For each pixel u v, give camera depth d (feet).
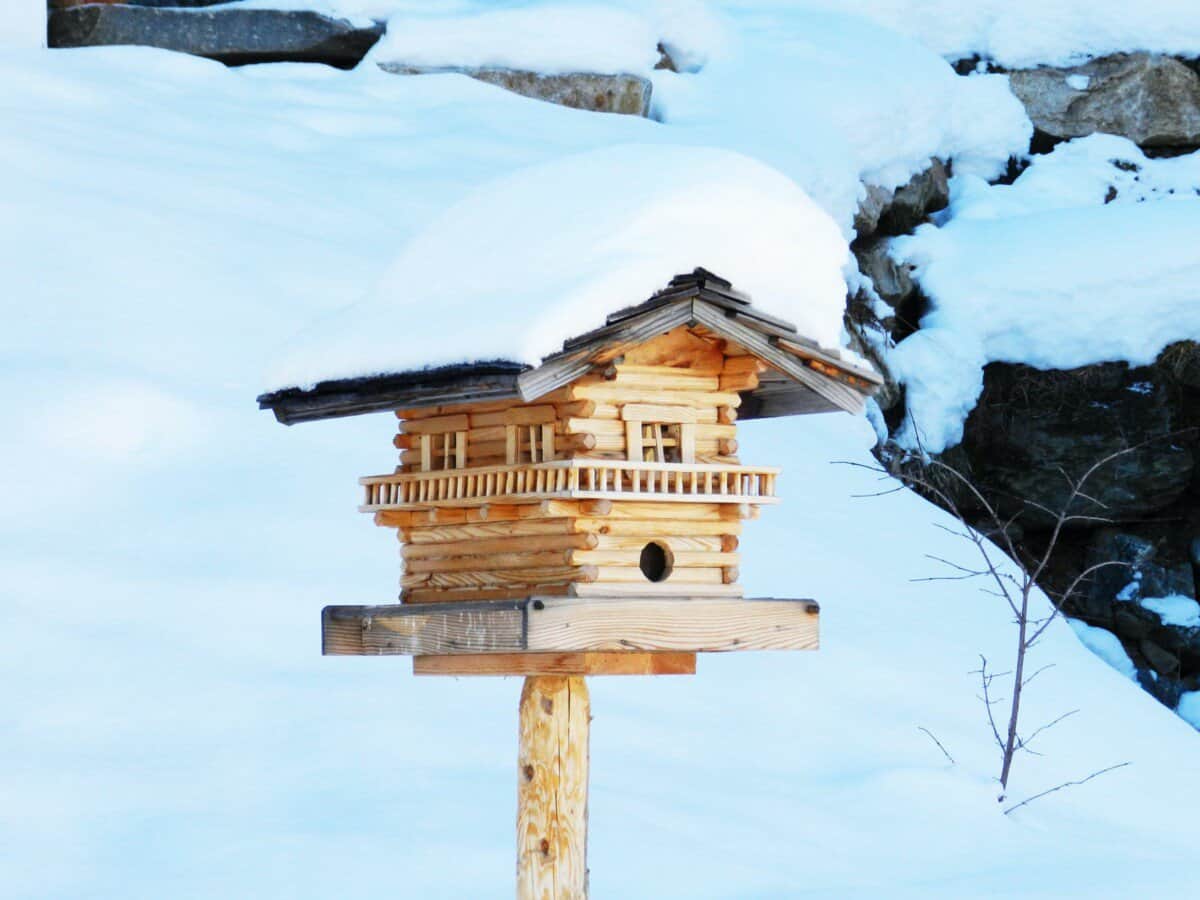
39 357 31.24
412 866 21.38
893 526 36.32
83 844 21.42
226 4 47.16
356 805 23.06
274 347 33.50
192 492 29.48
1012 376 46.06
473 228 16.19
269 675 25.91
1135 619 44.80
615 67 47.52
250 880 20.70
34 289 32.91
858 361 16.52
